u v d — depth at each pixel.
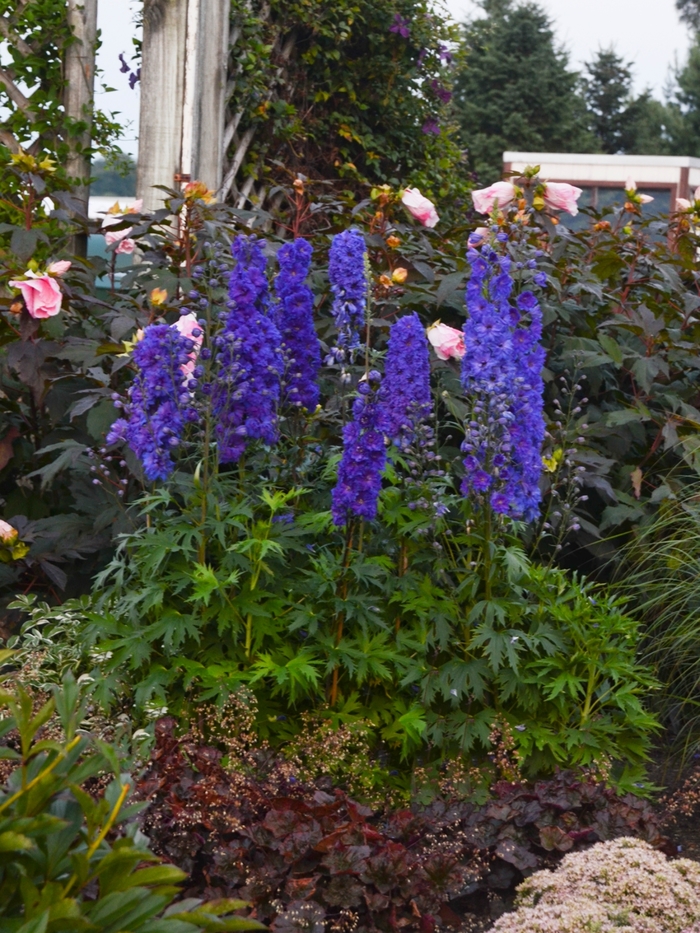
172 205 4.55
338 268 3.34
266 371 3.21
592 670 3.30
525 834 2.97
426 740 3.21
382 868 2.68
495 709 3.31
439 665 3.35
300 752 3.18
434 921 2.68
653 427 4.80
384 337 4.20
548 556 4.24
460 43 8.72
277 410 3.41
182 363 3.15
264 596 3.24
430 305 4.46
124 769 2.82
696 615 3.84
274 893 2.69
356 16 7.75
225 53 6.54
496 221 4.06
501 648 3.15
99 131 6.17
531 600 3.46
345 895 2.65
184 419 3.17
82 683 3.06
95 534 3.82
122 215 4.42
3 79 6.04
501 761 3.15
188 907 1.82
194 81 6.21
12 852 1.71
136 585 3.42
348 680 3.37
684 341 4.68
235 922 1.76
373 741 3.31
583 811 3.06
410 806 3.11
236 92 6.90
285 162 7.50
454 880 2.74
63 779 1.73
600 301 4.64
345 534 3.20
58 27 5.91
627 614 3.74
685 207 5.18
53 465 3.70
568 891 2.61
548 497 4.14
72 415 3.68
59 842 1.76
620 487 4.44
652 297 4.91
